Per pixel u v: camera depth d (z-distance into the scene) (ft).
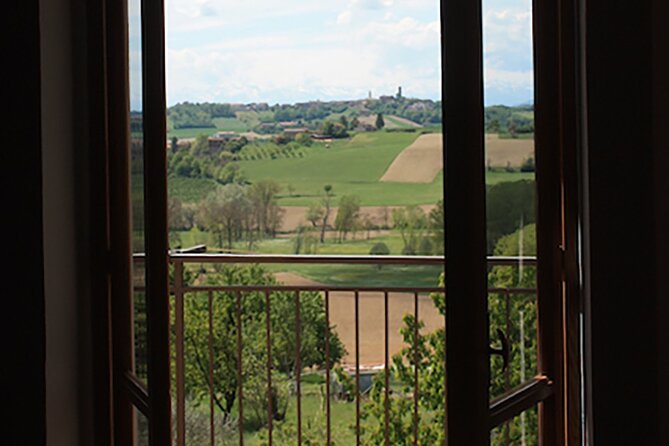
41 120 6.53
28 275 6.57
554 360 6.99
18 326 6.59
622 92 6.35
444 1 5.65
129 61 6.97
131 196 7.06
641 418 6.40
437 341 26.40
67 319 6.84
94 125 7.11
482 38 5.73
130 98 6.99
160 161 6.47
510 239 6.39
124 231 7.15
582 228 6.77
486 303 5.77
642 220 6.36
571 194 6.81
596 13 6.34
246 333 31.07
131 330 7.17
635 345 6.39
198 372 28.35
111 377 7.20
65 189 6.81
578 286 6.86
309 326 32.12
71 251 6.89
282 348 31.19
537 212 6.85
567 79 6.76
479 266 5.71
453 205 5.65
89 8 7.06
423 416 26.53
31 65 6.52
